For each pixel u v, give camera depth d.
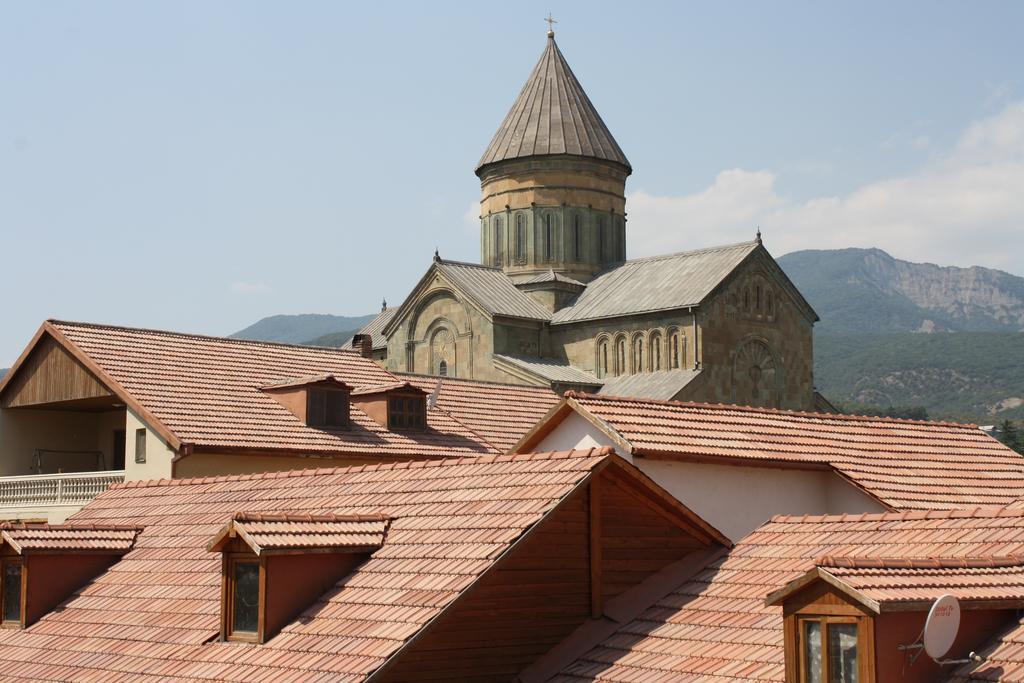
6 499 47.91
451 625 21.36
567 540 23.17
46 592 27.62
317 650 21.09
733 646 20.77
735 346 76.88
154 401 44.16
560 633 22.84
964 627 18.12
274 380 48.88
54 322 47.69
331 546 23.00
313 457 44.56
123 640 24.48
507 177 86.44
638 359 77.50
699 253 81.00
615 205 87.19
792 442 31.80
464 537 22.88
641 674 20.84
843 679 17.89
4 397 49.62
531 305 82.06
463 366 80.31
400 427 48.84
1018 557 20.12
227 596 23.12
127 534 29.16
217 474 42.84
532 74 89.50
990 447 36.00
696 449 29.14
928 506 31.16
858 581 17.91
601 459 23.55
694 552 24.83
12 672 25.05
